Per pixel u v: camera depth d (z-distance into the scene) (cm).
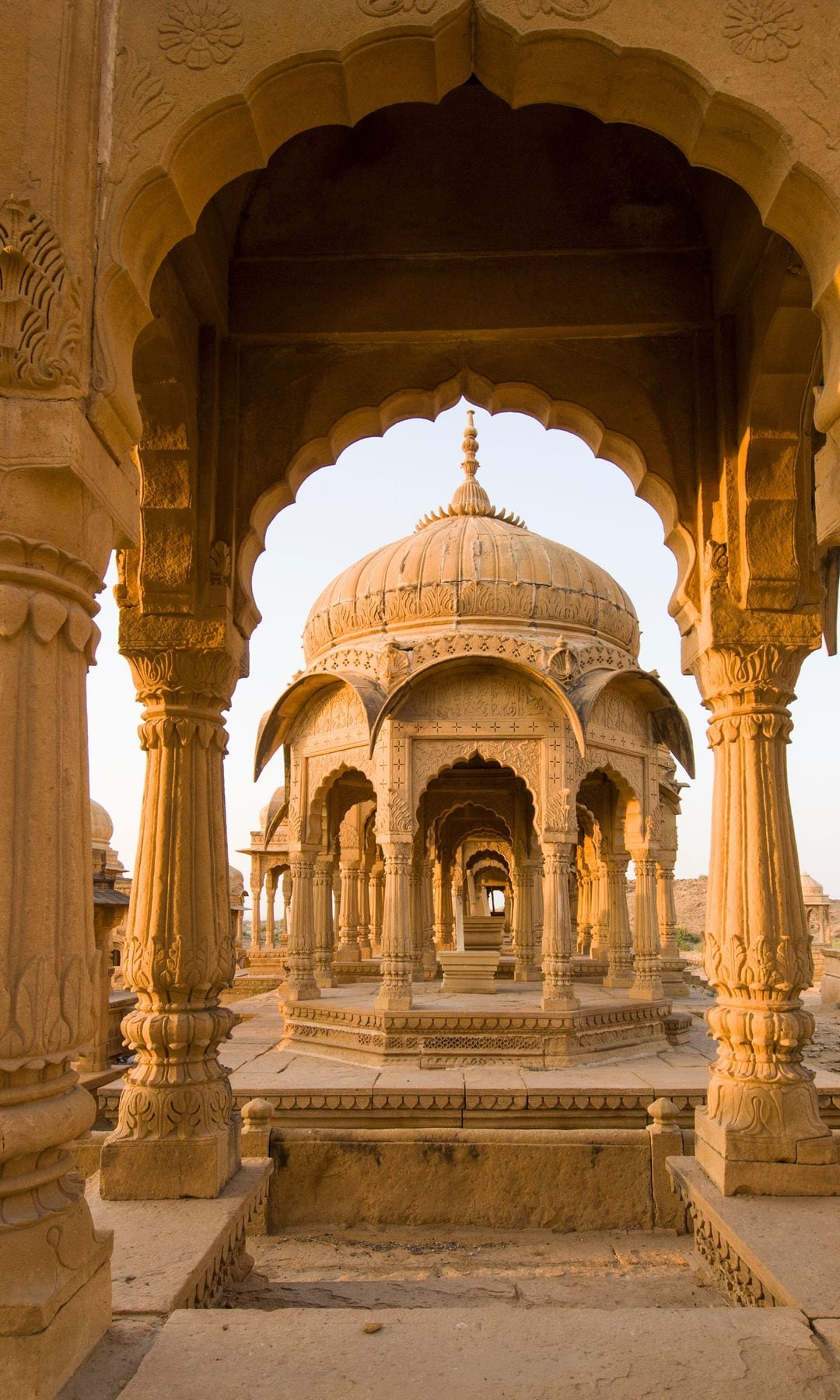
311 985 1205
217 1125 518
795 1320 345
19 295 316
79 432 321
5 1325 278
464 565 1227
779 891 529
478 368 621
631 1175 652
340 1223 654
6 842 292
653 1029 1159
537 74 381
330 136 607
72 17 345
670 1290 498
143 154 350
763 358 523
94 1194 509
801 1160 495
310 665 1364
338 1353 319
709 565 563
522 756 1108
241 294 612
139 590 553
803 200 363
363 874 1966
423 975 1561
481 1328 339
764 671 545
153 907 528
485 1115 845
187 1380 299
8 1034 284
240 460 606
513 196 618
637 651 1360
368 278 614
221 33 362
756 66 360
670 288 604
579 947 2178
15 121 328
